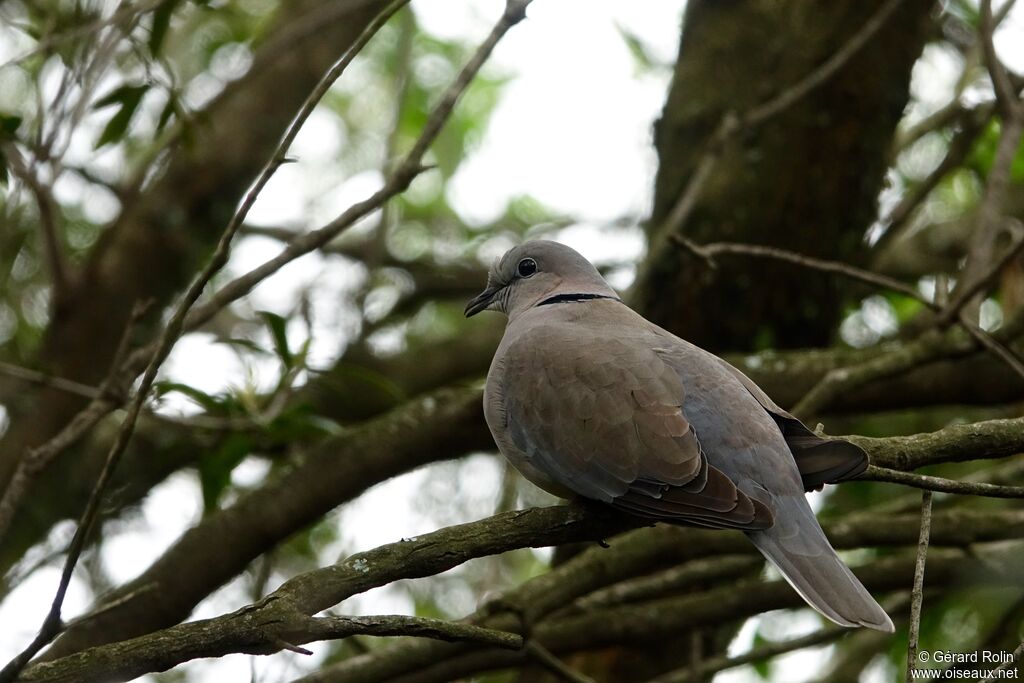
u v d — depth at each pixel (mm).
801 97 12336
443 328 17656
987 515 10695
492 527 6828
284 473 10867
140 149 14625
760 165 12773
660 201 13305
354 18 14664
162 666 5977
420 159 8531
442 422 10938
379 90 16766
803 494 7094
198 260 14062
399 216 16984
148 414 10273
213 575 10570
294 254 8680
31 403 13086
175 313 7074
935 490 6750
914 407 11766
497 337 15141
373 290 16016
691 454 7105
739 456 7211
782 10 13117
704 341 12828
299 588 6242
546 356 7934
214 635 6008
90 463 13195
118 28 9250
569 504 7191
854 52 12188
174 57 14875
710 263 9570
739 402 7430
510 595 10141
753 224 12719
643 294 12562
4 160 9328
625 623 10789
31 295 14883
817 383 11391
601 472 7277
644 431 7270
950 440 7277
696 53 13438
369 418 14766
